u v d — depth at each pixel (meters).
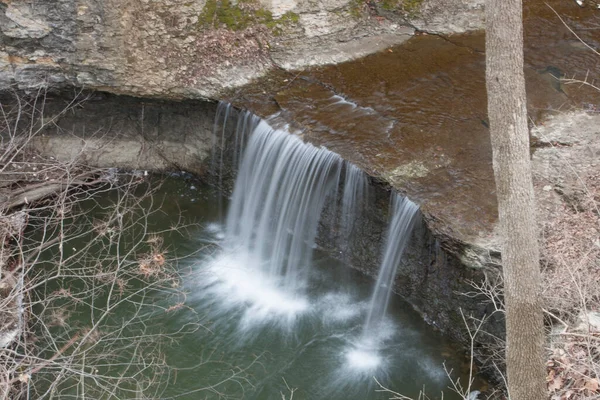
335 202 9.75
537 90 10.51
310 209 10.06
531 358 5.75
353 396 8.50
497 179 5.31
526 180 5.20
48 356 8.81
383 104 10.48
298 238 10.37
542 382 5.92
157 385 8.49
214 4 11.28
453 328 8.91
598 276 7.60
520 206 5.24
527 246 5.34
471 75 11.03
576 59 11.16
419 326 9.22
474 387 8.41
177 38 11.17
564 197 8.52
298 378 8.75
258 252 10.75
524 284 5.46
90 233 10.84
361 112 10.34
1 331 8.59
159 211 11.41
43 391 8.34
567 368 6.56
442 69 11.18
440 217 8.44
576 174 8.26
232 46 11.36
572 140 9.45
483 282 7.86
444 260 8.61
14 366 7.66
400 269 9.30
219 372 8.78
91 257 10.05
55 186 11.39
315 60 11.41
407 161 9.32
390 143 9.65
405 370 8.77
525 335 5.66
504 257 5.49
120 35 10.75
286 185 10.20
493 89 5.12
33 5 10.46
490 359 8.38
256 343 9.23
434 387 8.52
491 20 4.98
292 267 10.40
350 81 11.02
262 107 10.63
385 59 11.46
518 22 4.91
